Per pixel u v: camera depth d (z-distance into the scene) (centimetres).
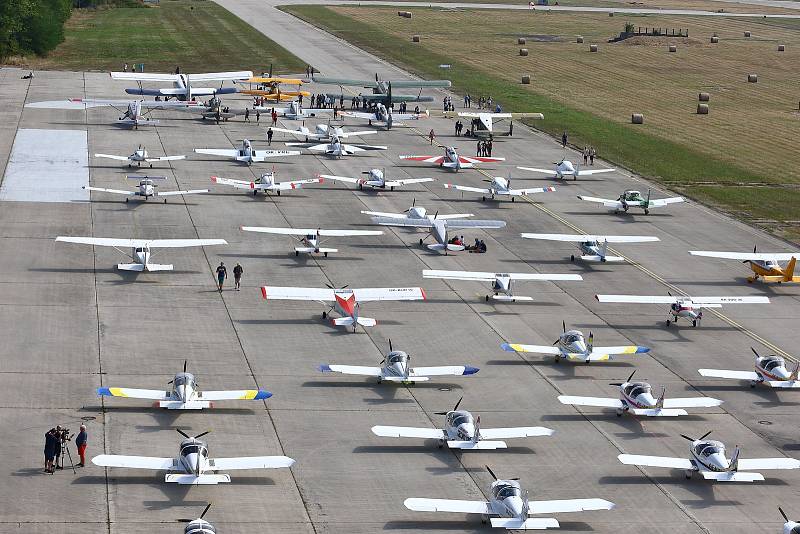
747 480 5897
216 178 12081
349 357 7706
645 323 8881
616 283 9944
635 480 6116
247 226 11038
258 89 19625
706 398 6950
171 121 16575
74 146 14250
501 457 6322
